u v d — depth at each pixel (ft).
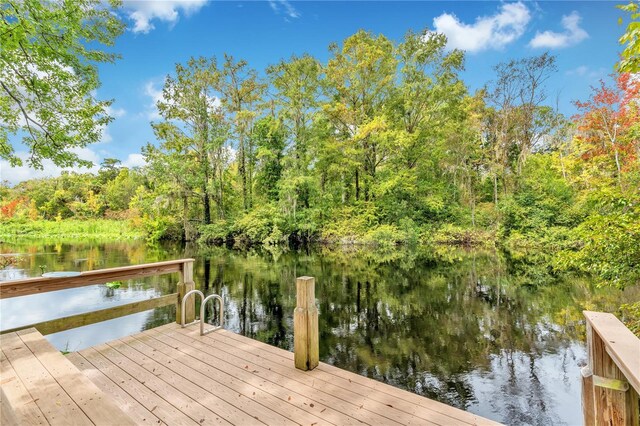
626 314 16.92
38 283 8.48
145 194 67.15
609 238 12.26
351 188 65.16
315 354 8.79
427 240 54.13
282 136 63.52
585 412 3.83
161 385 7.89
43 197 97.09
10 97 21.35
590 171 41.93
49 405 4.46
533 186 51.11
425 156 61.57
